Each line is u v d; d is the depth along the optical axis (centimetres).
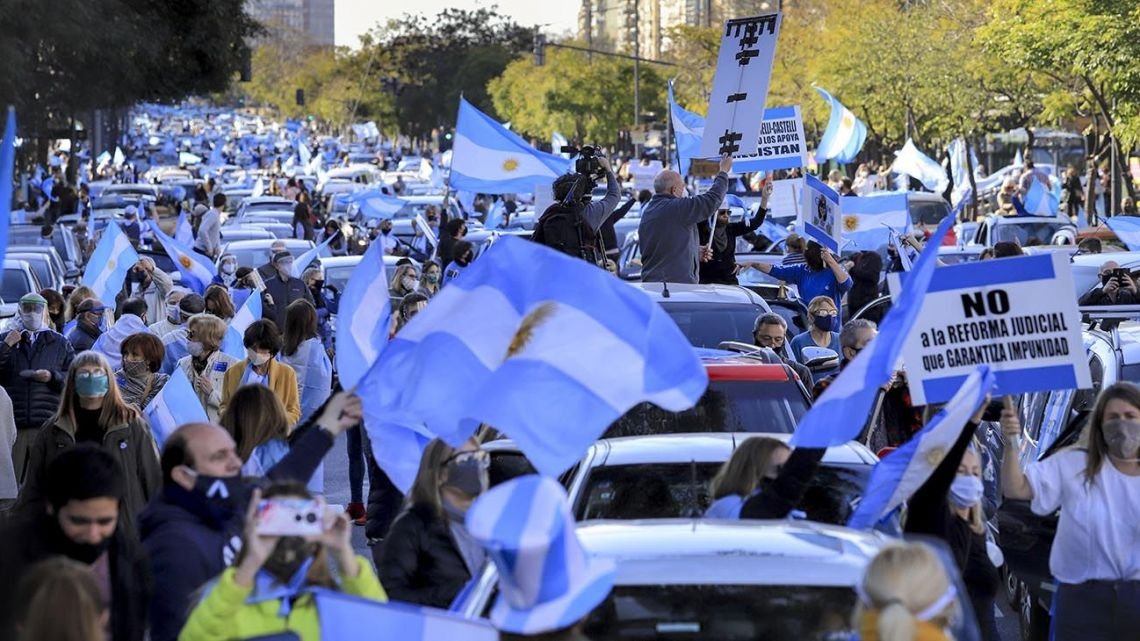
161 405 1694
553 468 973
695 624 852
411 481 1210
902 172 5950
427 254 4831
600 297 971
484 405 969
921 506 1100
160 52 7669
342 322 1208
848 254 3616
